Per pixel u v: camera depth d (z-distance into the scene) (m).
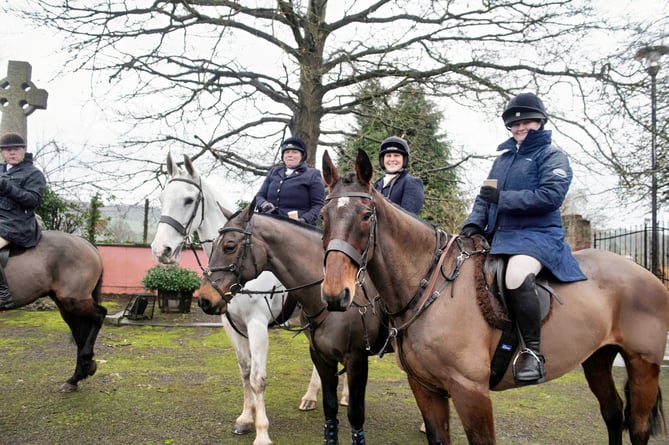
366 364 3.24
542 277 2.62
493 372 2.48
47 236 4.87
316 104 10.30
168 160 4.28
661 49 8.35
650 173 8.39
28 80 9.06
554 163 2.57
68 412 4.19
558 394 5.21
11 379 5.11
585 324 2.62
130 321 8.60
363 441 3.19
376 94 9.70
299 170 4.49
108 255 11.12
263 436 3.56
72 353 6.29
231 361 6.24
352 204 2.24
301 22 9.52
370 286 3.20
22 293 4.61
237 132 10.78
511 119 2.76
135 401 4.54
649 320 2.78
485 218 2.88
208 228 4.27
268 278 3.82
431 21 9.82
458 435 3.98
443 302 2.41
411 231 2.49
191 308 10.21
